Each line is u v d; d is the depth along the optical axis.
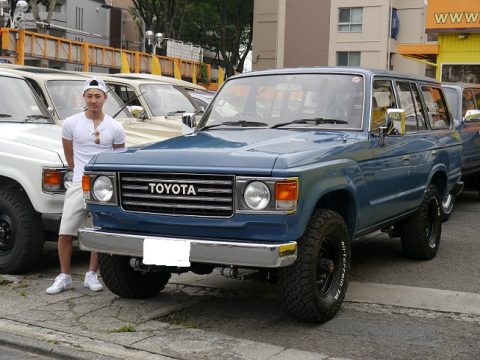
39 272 6.74
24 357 4.58
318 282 5.12
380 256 7.62
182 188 4.71
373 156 5.74
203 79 36.38
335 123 5.89
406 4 40.69
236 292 6.09
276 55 44.03
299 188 4.53
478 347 4.73
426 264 7.24
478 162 11.63
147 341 4.77
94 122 5.90
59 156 6.35
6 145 6.51
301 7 42.50
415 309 5.62
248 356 4.51
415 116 7.16
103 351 4.57
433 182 7.73
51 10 31.77
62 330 4.98
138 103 10.91
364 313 5.49
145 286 5.75
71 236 6.00
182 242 4.66
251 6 48.41
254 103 6.23
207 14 49.19
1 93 7.70
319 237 4.86
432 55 23.69
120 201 4.98
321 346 4.72
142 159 4.90
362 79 6.10
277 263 4.43
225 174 4.57
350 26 41.06
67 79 9.18
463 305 5.73
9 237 6.52
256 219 4.51
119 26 57.72
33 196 6.28
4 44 22.27
